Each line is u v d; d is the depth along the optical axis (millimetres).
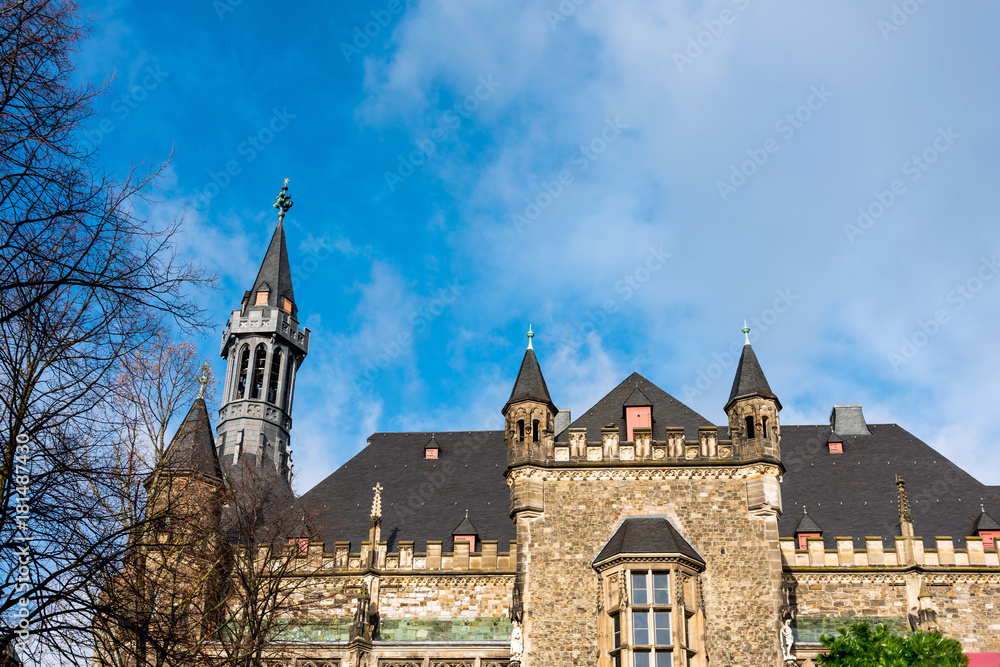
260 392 60906
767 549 35344
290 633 39156
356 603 39938
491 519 43594
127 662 22312
